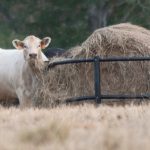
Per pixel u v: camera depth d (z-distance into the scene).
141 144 20.58
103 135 21.58
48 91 36.69
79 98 35.69
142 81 36.44
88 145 20.58
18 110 30.67
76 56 36.69
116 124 24.53
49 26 86.31
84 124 24.30
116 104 35.28
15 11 89.06
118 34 36.44
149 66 36.41
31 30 85.94
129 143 20.64
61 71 36.59
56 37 84.12
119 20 85.12
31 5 87.94
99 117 26.42
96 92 35.31
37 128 22.53
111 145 20.41
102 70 36.47
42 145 21.08
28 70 37.53
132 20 83.50
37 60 36.94
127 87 36.44
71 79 36.44
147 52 36.38
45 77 36.94
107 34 36.41
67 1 86.94
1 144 21.06
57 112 28.20
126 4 85.12
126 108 29.59
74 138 21.78
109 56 36.28
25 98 37.81
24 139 21.61
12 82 38.72
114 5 85.75
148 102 34.81
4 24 87.56
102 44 36.31
